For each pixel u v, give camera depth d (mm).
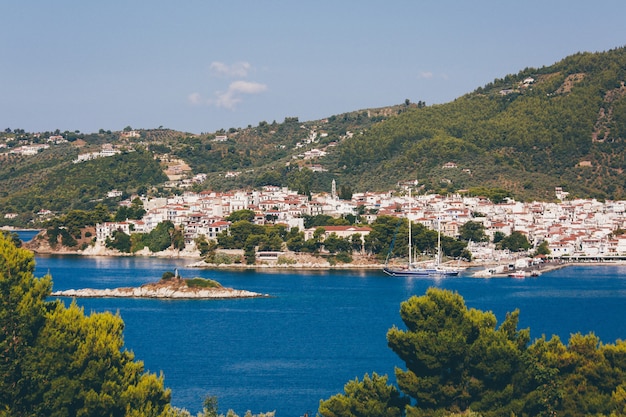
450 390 123375
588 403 125750
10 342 105750
